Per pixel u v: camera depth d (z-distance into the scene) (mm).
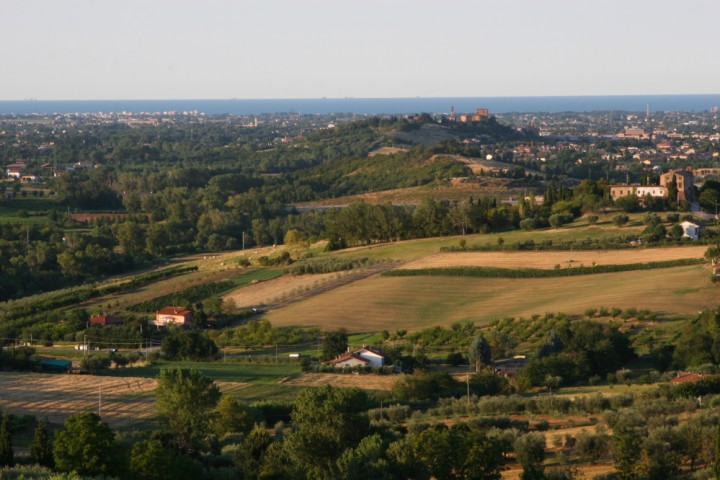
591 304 193000
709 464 90750
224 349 192875
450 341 182500
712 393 120750
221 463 106562
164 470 95312
